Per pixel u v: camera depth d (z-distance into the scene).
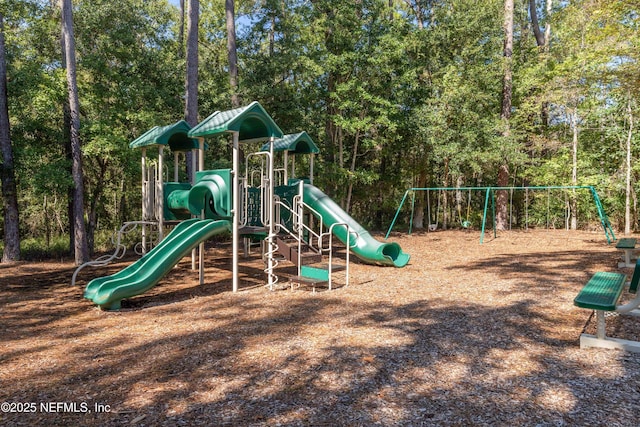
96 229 23.11
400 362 3.76
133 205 24.36
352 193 23.09
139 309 6.41
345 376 3.47
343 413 2.85
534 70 19.52
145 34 16.98
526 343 4.23
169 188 8.88
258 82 16.88
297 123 17.67
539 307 5.62
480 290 6.85
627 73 11.87
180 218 9.08
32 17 14.41
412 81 18.06
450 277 8.24
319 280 7.08
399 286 7.46
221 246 15.32
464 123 19.02
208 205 8.07
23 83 12.76
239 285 8.20
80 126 13.28
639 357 3.79
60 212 22.58
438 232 19.95
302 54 17.25
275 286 7.92
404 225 25.84
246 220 7.91
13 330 5.40
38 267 11.29
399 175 22.36
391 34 17.69
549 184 19.88
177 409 2.97
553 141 19.23
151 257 6.86
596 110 17.52
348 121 16.64
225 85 18.05
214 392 3.24
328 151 19.06
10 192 12.62
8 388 3.45
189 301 6.87
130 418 2.86
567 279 7.52
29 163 13.34
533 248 13.02
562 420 2.69
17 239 12.78
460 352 3.99
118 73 15.30
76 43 15.28
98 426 2.76
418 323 5.03
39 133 14.15
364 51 17.08
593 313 5.27
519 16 24.52
